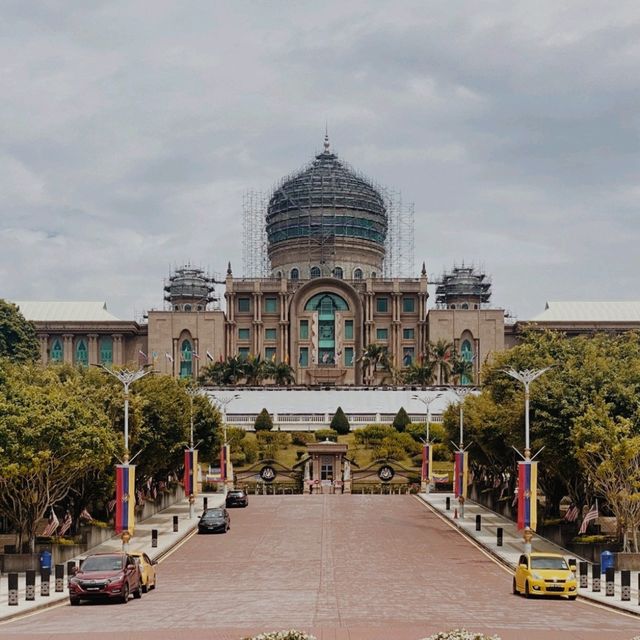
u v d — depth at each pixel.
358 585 45.69
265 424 139.12
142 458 74.81
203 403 96.75
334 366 187.25
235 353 188.75
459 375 164.38
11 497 54.53
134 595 42.41
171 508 90.56
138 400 66.56
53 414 53.31
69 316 191.25
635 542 54.94
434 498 97.50
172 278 199.62
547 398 60.53
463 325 184.62
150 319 185.38
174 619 34.97
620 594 43.72
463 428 90.44
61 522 62.78
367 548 61.00
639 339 73.94
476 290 194.50
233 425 138.00
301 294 189.50
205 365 172.50
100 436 55.09
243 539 66.00
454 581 47.62
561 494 73.44
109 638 30.27
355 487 111.69
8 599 40.31
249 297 190.62
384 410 155.62
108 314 192.88
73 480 57.91
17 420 52.19
